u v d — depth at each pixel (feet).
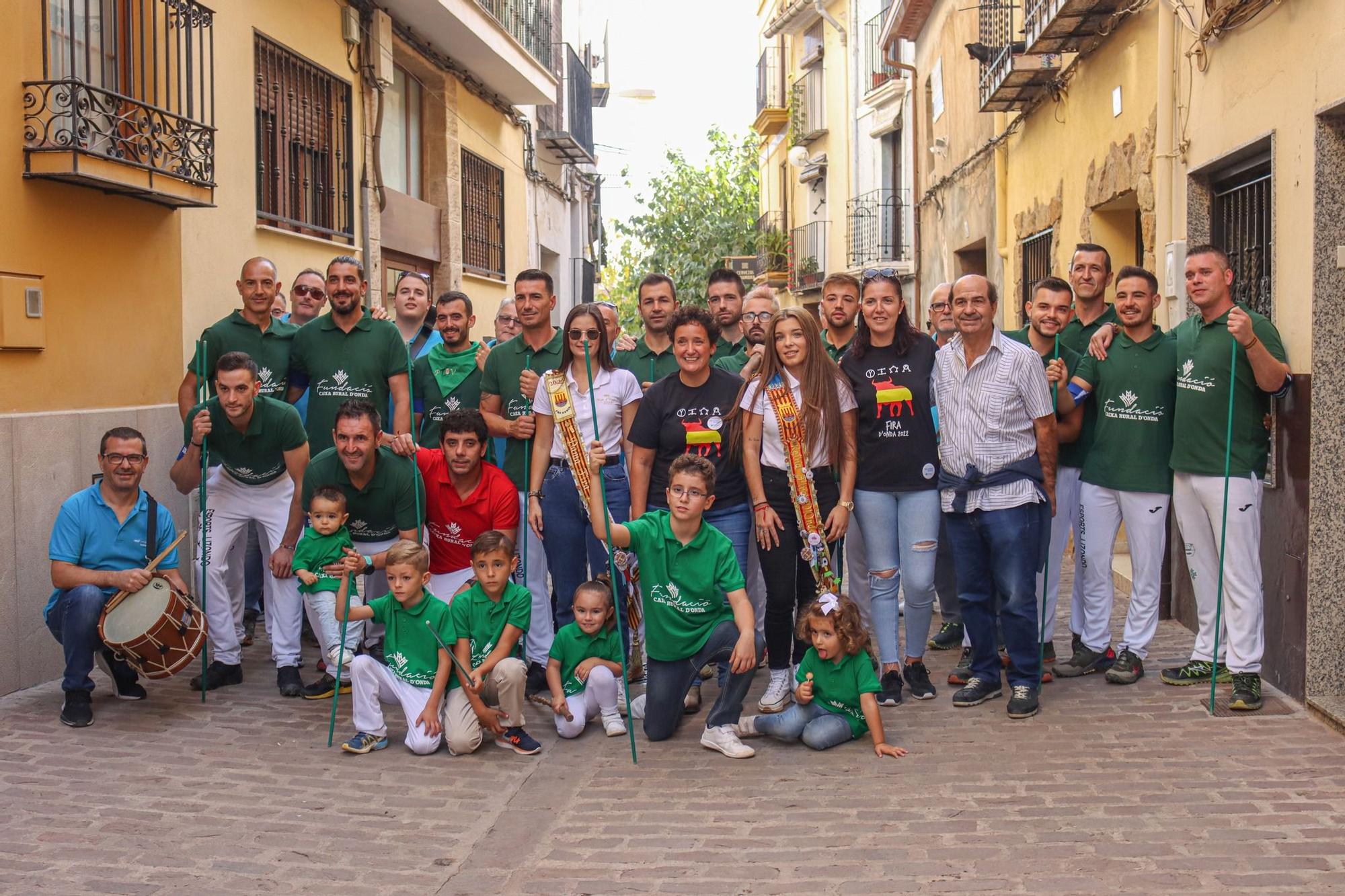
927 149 57.72
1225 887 12.14
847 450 18.72
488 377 21.70
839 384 18.76
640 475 19.25
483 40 41.19
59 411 21.49
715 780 16.11
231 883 12.92
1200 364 18.63
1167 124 24.11
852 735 17.40
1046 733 17.46
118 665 19.89
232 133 27.78
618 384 20.43
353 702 17.78
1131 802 14.56
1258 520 18.28
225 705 19.90
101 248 22.77
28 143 20.45
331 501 19.67
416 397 24.93
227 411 19.85
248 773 16.53
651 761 17.08
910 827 14.07
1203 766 15.74
